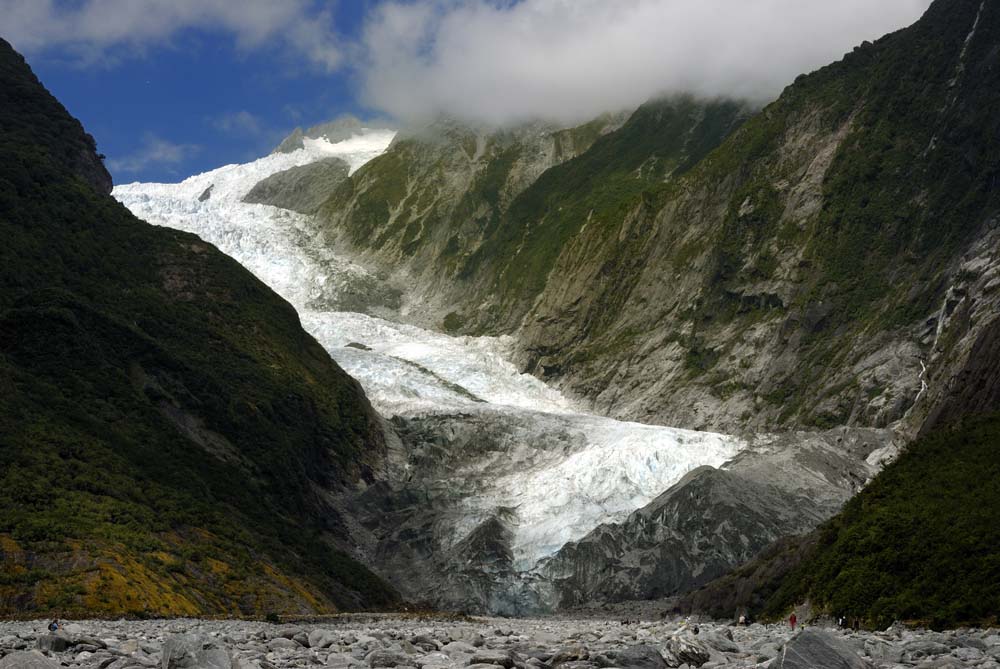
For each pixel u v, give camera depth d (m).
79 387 120.56
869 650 23.91
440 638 26.78
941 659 21.83
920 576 56.47
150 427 124.75
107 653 21.77
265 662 20.61
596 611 161.38
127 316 159.00
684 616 131.25
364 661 21.39
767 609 76.12
